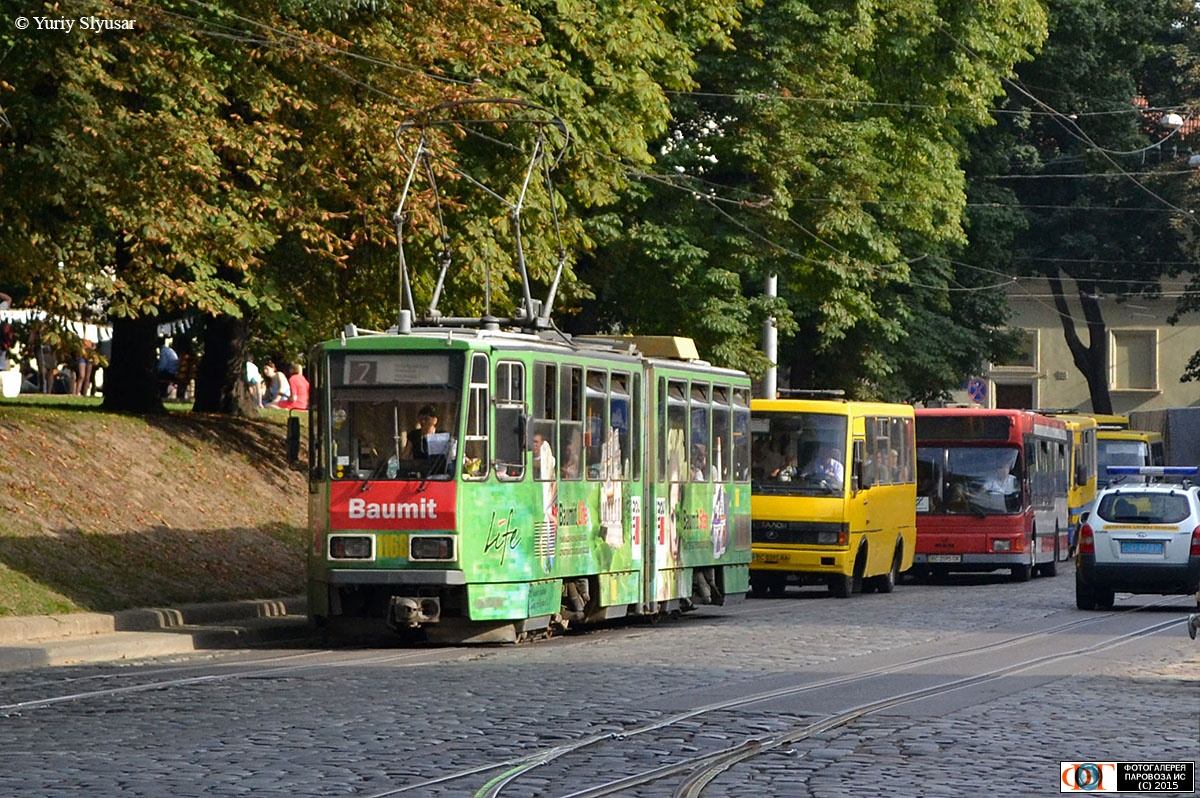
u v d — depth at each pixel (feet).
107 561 109.09
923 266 231.30
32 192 109.40
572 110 141.38
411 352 96.17
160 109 111.75
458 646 96.22
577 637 104.17
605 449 107.86
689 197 174.29
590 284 172.45
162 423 146.10
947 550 178.40
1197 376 364.99
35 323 119.14
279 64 119.34
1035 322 398.62
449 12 126.82
